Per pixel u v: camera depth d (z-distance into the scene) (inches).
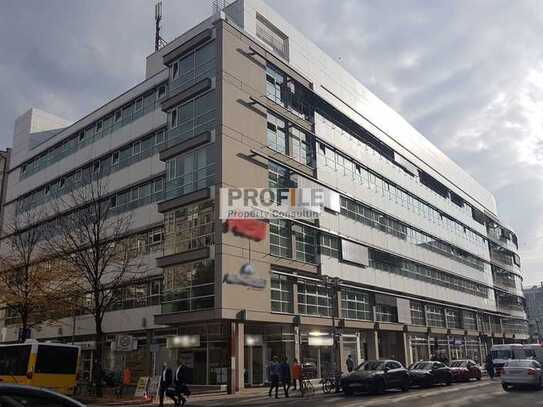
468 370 1346.0
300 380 993.5
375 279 1695.4
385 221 1850.4
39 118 2047.2
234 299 1128.2
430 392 938.7
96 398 925.8
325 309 1429.6
